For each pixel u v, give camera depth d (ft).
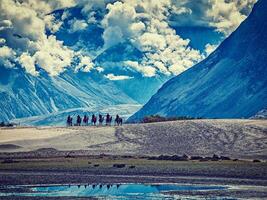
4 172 456.45
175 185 367.86
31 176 422.00
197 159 549.13
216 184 372.79
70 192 325.42
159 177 420.36
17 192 323.78
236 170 452.76
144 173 446.60
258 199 290.76
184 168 470.39
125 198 297.33
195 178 413.18
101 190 337.11
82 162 527.81
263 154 605.31
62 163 519.19
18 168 483.51
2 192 323.37
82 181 392.27
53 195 309.42
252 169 458.09
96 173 447.83
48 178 407.44
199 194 314.14
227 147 655.76
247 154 608.60
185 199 291.58
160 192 325.21
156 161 532.73
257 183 379.35
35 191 329.72
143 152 648.79
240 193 318.04
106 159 561.02
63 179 403.34
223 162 512.63
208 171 449.89
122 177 421.18
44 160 552.41
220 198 295.07
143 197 301.43
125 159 558.56
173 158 557.33
